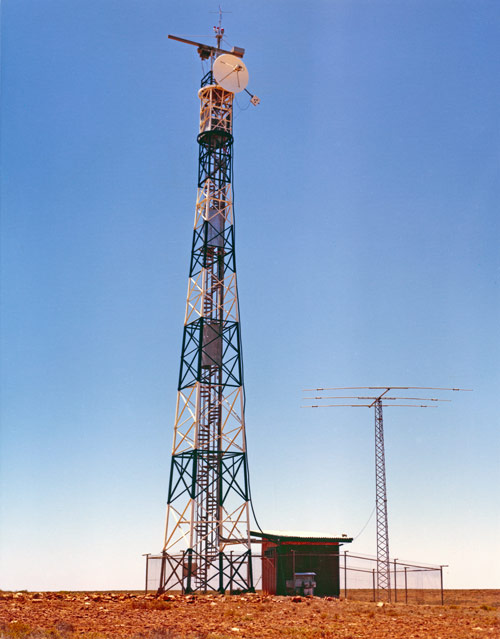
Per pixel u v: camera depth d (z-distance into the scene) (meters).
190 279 61.44
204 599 45.28
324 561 56.91
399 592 70.88
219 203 63.84
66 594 51.00
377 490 85.75
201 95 66.81
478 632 30.92
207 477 56.72
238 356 59.72
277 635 28.61
